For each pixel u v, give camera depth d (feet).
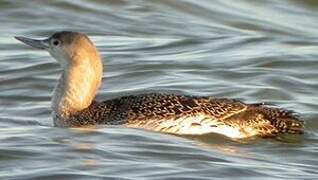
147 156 51.72
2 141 53.42
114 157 51.37
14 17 82.53
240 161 51.88
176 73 69.51
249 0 88.53
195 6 86.22
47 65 70.33
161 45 76.59
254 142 54.90
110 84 67.41
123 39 78.48
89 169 49.80
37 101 64.03
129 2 86.07
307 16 86.69
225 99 56.24
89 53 58.03
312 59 73.10
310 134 56.65
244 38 79.25
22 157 51.24
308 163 52.70
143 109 55.77
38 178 48.62
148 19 83.46
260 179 49.47
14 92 65.67
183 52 75.20
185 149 52.80
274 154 53.67
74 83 57.72
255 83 67.82
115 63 71.36
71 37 58.18
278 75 69.41
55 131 55.47
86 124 56.59
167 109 55.42
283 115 55.98
